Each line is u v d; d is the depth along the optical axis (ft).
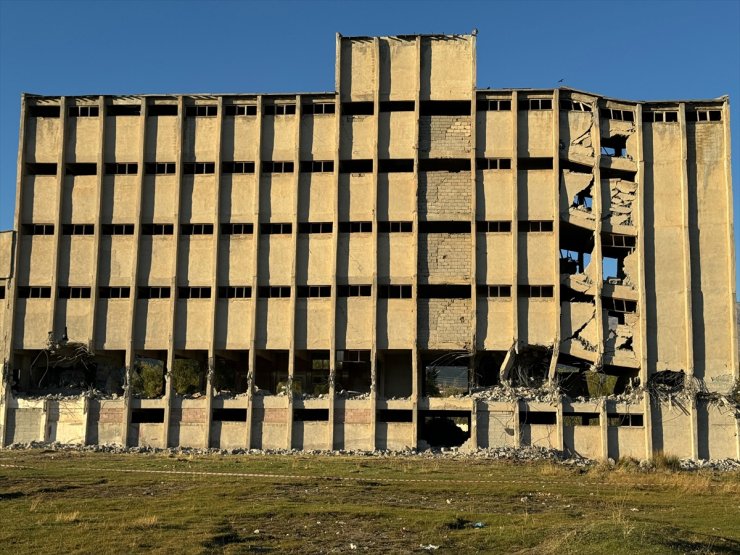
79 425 231.09
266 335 234.17
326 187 239.50
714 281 232.94
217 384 265.13
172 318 234.38
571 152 237.66
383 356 248.52
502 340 229.66
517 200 233.96
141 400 231.50
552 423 224.74
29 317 238.27
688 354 227.61
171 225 241.35
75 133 246.06
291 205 238.68
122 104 246.27
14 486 126.31
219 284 236.84
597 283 230.48
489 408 223.71
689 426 223.10
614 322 236.63
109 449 218.79
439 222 238.07
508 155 237.25
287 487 128.26
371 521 95.30
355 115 243.40
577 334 230.07
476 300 231.30
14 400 233.55
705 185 237.25
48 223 241.96
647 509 111.04
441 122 241.14
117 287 239.30
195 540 82.23
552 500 118.42
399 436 223.71
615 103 240.73
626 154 240.12
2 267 239.09
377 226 235.40
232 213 239.91
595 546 75.05
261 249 237.86
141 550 78.28
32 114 248.93
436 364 256.93
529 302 231.09
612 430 223.10
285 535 87.40
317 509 102.22
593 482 144.56
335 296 232.53
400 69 243.81
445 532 89.30
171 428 229.25
